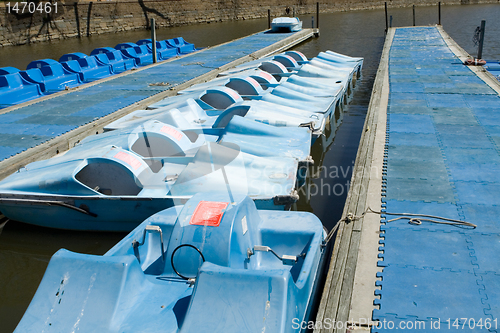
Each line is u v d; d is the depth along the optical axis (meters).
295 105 9.77
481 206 5.15
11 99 13.06
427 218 4.95
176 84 13.42
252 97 10.53
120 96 12.09
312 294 4.04
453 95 10.48
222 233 4.02
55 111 10.70
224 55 19.39
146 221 4.81
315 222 4.77
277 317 3.12
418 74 13.24
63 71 15.87
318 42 25.91
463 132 7.80
